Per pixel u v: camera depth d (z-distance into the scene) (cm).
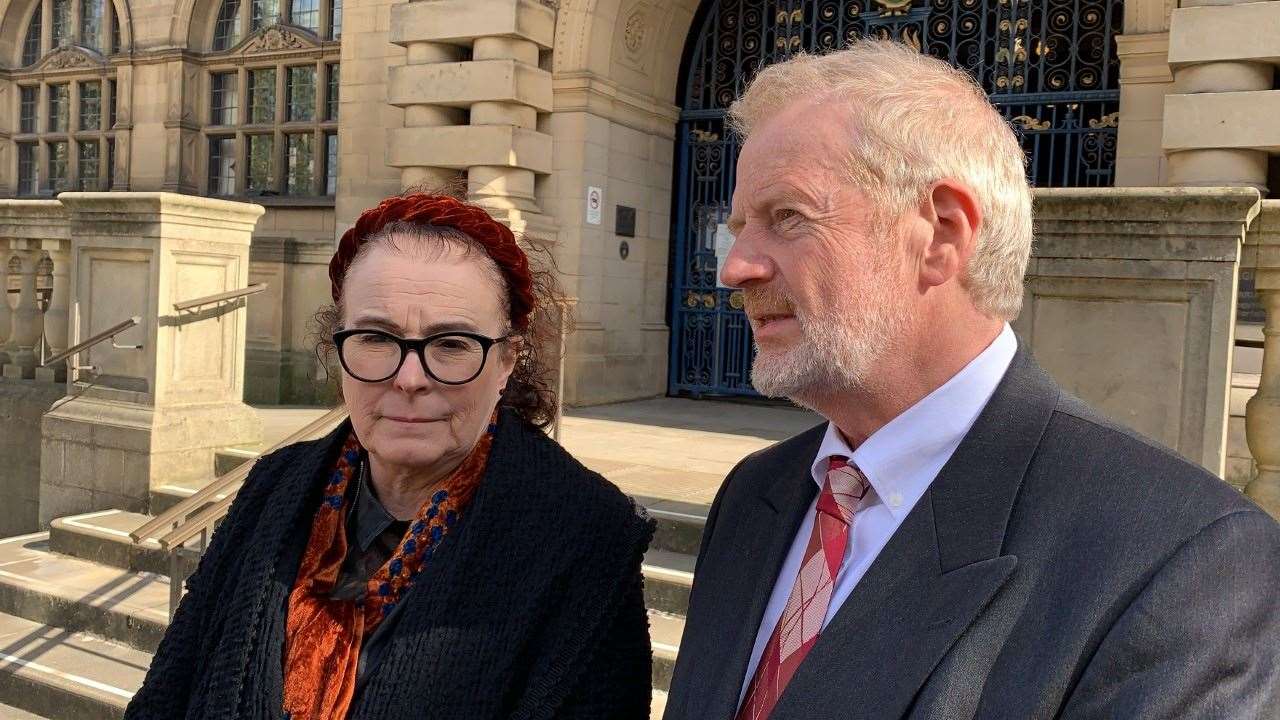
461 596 154
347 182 928
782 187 126
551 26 845
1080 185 782
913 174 121
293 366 941
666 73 941
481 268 166
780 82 132
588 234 854
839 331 124
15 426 710
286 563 164
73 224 614
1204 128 611
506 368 176
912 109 123
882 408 132
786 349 128
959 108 125
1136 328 317
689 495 520
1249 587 100
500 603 155
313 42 1099
